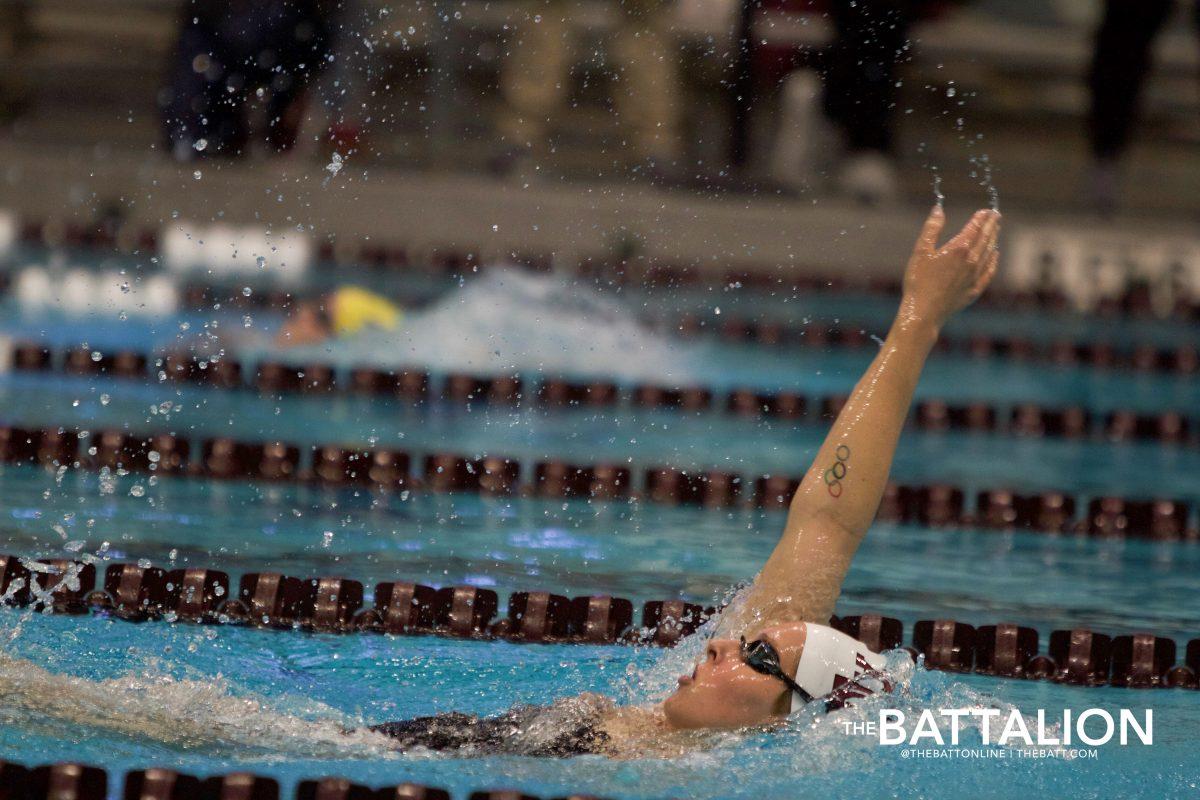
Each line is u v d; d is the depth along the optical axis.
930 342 10.73
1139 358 31.39
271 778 9.46
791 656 9.77
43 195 36.53
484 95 44.66
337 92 39.84
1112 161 40.31
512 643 13.71
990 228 10.92
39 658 12.28
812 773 9.56
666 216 37.09
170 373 25.55
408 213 37.03
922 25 40.84
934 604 15.66
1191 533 19.56
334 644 13.39
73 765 9.57
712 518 19.23
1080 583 16.81
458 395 25.45
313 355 27.06
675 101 45.25
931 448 24.09
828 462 10.65
